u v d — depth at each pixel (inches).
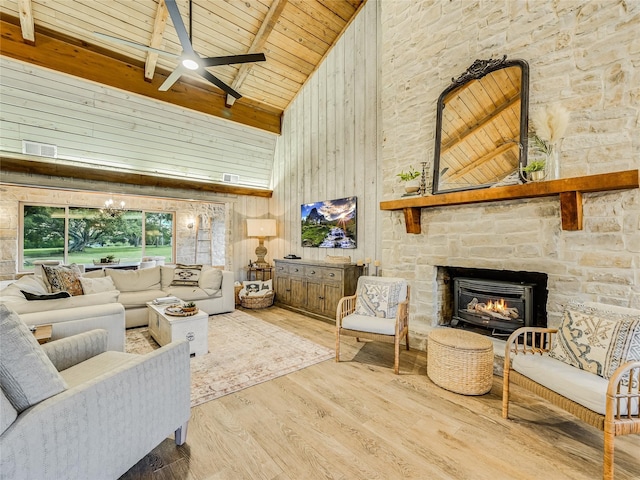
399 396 92.0
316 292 181.5
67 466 44.4
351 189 187.9
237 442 70.8
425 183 133.1
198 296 180.5
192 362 116.0
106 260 237.5
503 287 117.6
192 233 276.4
